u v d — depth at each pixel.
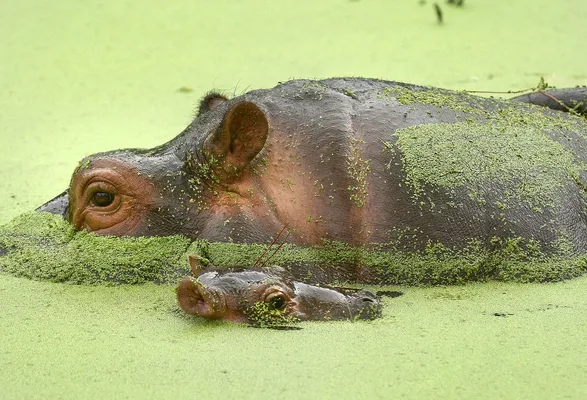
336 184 15.38
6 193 21.56
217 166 15.51
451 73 30.27
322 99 16.00
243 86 29.86
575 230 16.31
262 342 13.55
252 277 14.32
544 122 17.64
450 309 14.76
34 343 13.66
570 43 33.34
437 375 12.55
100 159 15.74
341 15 36.94
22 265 15.84
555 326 14.10
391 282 15.68
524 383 12.36
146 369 12.84
